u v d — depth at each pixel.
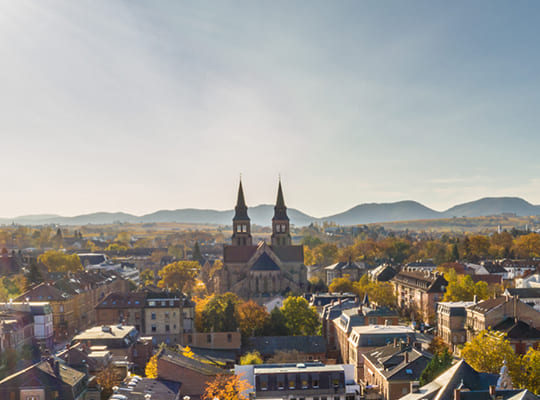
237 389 88.69
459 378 68.56
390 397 89.31
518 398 58.91
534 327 125.50
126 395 77.88
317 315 163.88
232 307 147.00
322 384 95.12
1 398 75.31
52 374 78.56
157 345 144.62
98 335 116.06
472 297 166.88
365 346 115.19
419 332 157.88
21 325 122.12
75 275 192.38
